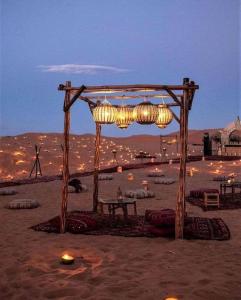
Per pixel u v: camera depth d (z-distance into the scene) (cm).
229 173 2397
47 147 4472
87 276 603
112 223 966
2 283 580
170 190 1631
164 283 569
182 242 797
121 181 1995
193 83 821
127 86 841
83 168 3105
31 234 877
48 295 534
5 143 4256
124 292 539
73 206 1268
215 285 559
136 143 6512
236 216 1095
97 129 1156
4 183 1917
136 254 716
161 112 949
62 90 891
